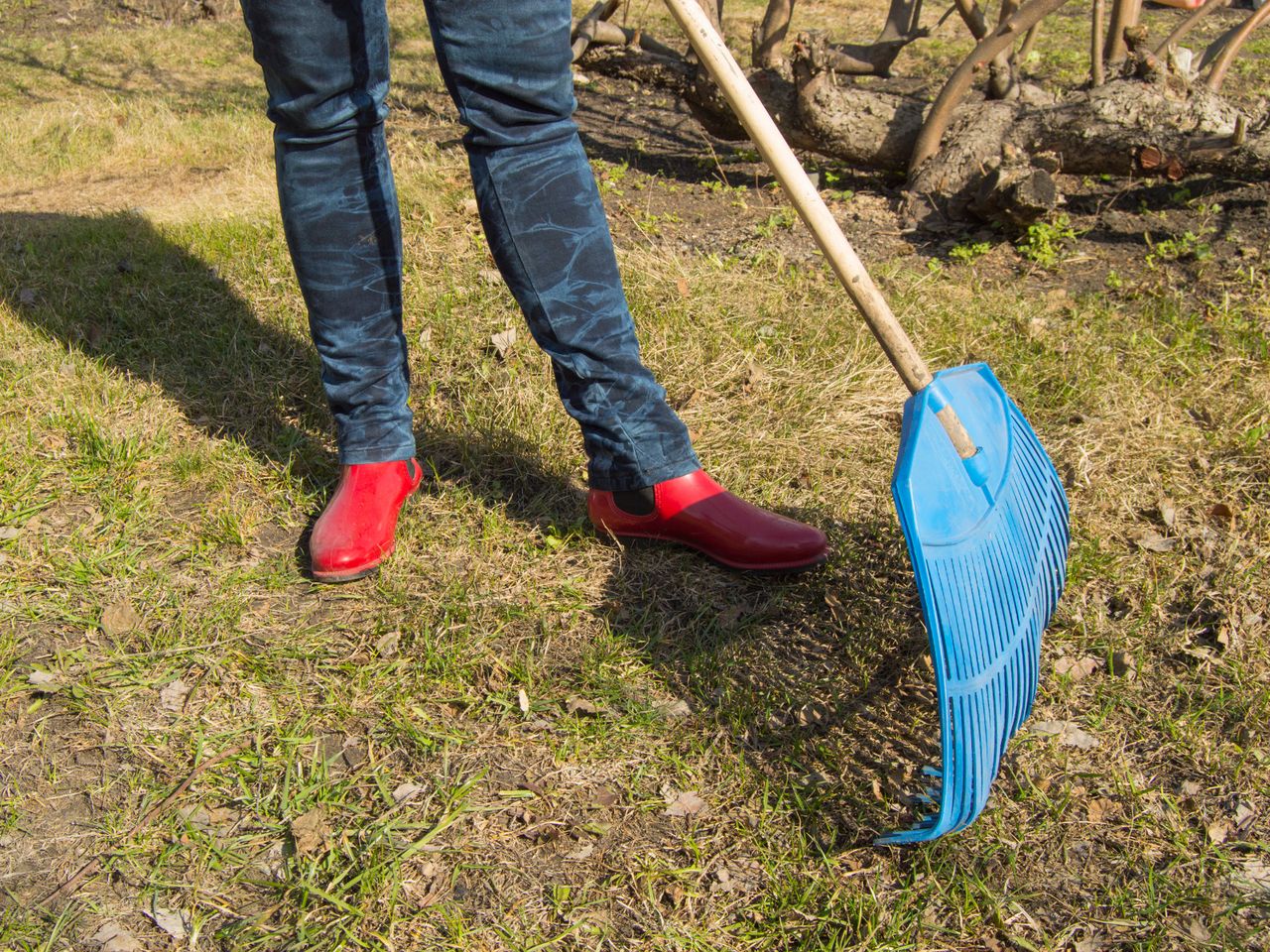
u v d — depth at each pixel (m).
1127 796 1.88
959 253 3.97
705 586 2.36
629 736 1.97
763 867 1.74
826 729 2.01
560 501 2.63
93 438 2.71
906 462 1.63
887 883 1.71
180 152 5.52
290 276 3.72
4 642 2.13
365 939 1.61
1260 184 4.48
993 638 1.76
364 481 2.39
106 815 1.79
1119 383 3.08
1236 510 2.59
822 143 4.70
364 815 1.81
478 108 2.06
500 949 1.60
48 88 7.07
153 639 2.17
